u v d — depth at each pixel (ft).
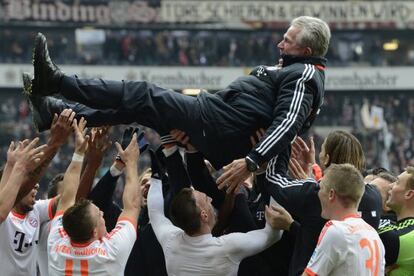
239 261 29.27
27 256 34.55
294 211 27.94
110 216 32.78
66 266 28.25
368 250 25.91
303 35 29.48
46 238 35.37
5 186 28.63
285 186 28.25
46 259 35.47
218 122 28.99
